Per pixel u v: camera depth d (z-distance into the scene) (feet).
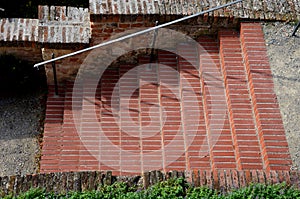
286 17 25.27
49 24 25.64
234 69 24.11
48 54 25.64
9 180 18.79
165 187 18.51
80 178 18.94
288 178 19.12
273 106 22.20
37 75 28.12
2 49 26.40
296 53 24.21
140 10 24.38
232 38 25.21
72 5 30.68
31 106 27.84
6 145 26.18
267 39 24.62
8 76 26.99
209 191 18.49
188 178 18.98
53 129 26.08
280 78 23.22
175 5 24.84
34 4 30.50
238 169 21.29
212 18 24.82
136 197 18.20
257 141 21.68
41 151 25.91
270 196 18.39
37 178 18.89
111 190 18.52
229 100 23.12
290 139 21.18
